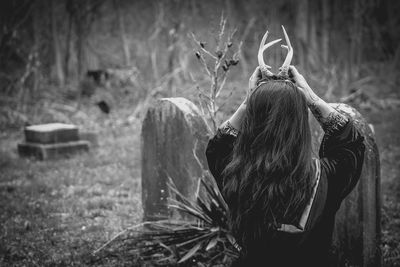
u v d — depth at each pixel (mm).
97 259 4977
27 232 5910
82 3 19969
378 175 4320
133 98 17875
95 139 11711
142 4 22156
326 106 2162
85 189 7969
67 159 10422
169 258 4730
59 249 5324
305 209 1980
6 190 7867
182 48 19672
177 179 5309
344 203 4375
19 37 18859
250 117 2049
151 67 20469
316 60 23062
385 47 24875
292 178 1963
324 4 23891
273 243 2004
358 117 4188
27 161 10242
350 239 4379
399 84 22609
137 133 13531
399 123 13891
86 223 6301
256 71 2238
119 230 5953
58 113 16234
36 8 19266
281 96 2010
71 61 20281
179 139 5219
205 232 4754
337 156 2098
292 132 1986
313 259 2051
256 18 22219
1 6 17859
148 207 5688
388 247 5004
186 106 5227
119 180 8523
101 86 18719
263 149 2002
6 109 15531
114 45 21578
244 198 2020
